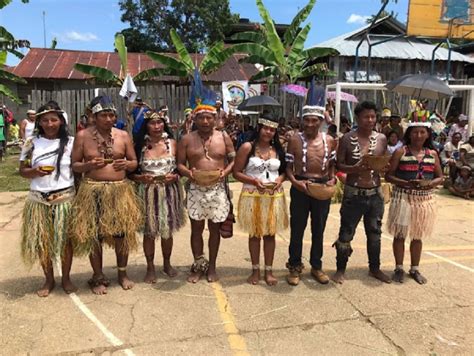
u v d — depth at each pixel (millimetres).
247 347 3162
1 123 13617
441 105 13766
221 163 4137
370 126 4039
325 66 13305
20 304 3777
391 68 15539
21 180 10078
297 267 4262
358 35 15867
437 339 3287
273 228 4062
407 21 12383
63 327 3396
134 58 18844
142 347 3139
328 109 11438
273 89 12828
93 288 4027
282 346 3178
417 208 4164
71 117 12641
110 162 3711
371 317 3609
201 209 4125
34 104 12469
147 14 30375
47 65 17469
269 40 12828
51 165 3736
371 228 4312
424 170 4156
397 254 4340
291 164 4098
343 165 4148
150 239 4191
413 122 4129
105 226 3793
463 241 5711
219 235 4293
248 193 4109
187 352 3088
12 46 17094
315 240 4281
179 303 3834
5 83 17703
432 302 3889
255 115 13117
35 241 3721
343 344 3213
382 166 3891
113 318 3547
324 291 4109
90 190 3760
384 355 3084
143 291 4074
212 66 13227
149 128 4000
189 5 29875
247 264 4840
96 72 13180
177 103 12695
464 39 13633
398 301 3906
